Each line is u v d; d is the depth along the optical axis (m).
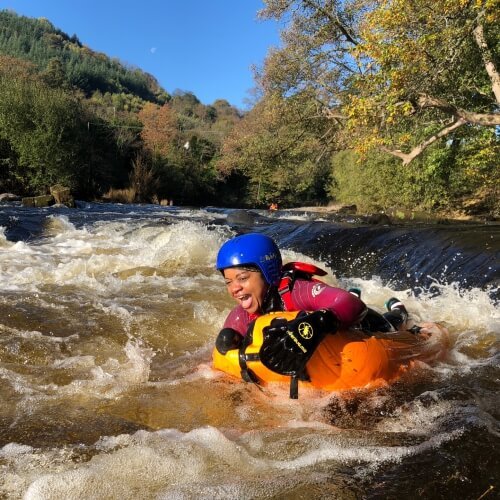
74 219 11.22
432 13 9.94
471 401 2.39
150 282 5.32
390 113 10.62
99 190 33.41
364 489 1.61
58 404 2.36
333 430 2.10
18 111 27.62
